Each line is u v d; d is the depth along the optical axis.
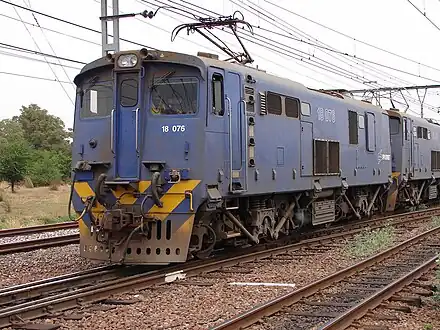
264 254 12.75
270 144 13.10
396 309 8.06
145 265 11.71
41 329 7.12
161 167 10.63
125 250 10.49
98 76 11.40
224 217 12.05
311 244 14.56
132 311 8.04
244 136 12.01
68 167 58.31
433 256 12.82
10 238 17.23
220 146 11.14
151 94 10.93
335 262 12.19
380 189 21.52
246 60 14.72
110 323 7.45
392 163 23.56
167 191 10.57
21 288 9.45
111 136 10.88
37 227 19.25
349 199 19.19
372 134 19.55
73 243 15.69
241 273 10.87
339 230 17.84
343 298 8.87
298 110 14.48
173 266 11.16
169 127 10.75
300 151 14.50
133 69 10.86
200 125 10.66
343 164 17.09
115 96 10.95
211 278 10.38
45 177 53.69
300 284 9.88
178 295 9.00
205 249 11.85
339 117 16.98
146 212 10.59
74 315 7.76
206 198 10.66
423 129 27.05
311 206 15.84
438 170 29.45
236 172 11.72
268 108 13.11
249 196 12.72
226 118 11.39
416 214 23.53
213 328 6.70
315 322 7.55
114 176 10.84
